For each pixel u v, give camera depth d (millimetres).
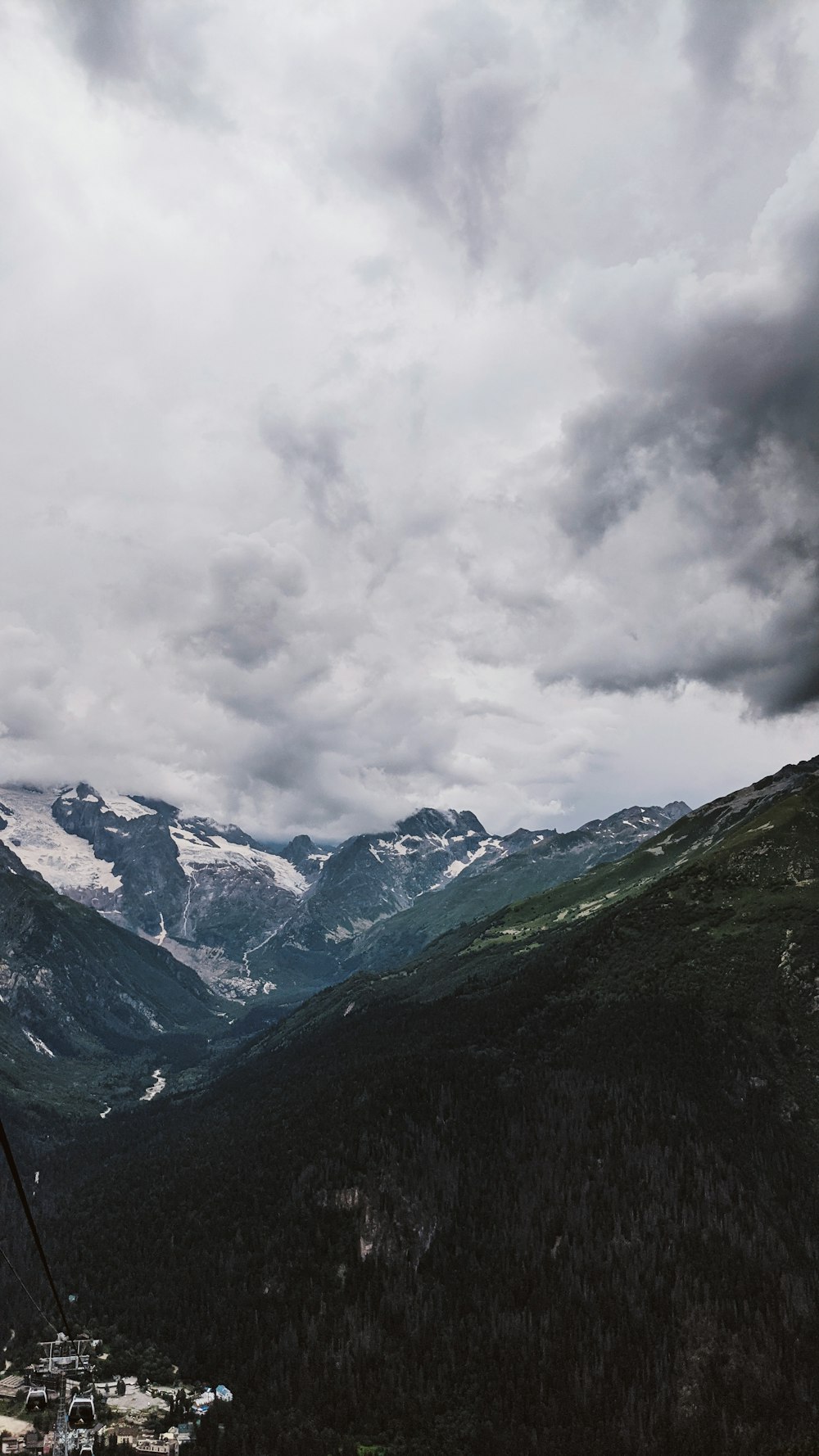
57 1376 165500
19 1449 195125
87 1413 153625
